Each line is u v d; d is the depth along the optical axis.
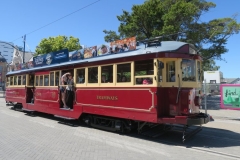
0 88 61.31
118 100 8.83
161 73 7.84
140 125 8.66
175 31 18.33
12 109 18.31
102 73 9.59
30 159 5.91
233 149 7.22
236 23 20.55
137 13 19.88
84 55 11.23
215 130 10.10
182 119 7.35
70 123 11.67
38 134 9.01
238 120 12.78
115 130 9.27
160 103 7.73
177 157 6.29
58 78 12.30
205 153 6.73
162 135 8.99
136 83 8.27
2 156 6.15
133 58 8.33
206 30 20.80
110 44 9.83
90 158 6.03
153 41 8.35
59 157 6.09
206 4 21.67
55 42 34.62
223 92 12.63
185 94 7.67
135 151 6.80
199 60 8.71
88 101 10.22
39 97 13.98
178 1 20.19
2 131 9.45
